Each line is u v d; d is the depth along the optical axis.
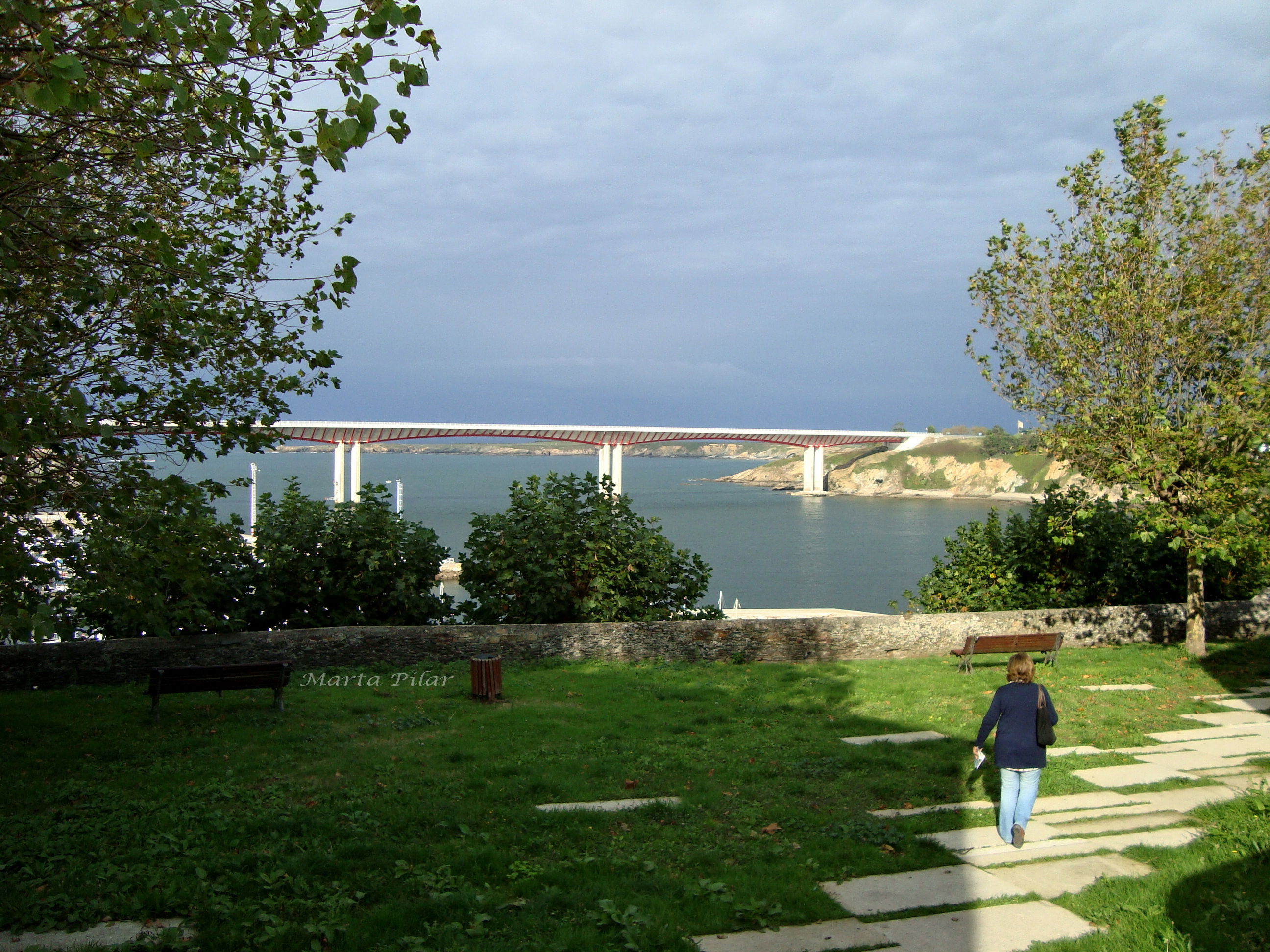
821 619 15.45
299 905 5.29
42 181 6.35
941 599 18.66
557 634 14.47
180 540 9.24
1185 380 14.83
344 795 7.50
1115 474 14.09
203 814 6.89
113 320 7.88
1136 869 6.16
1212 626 17.19
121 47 5.93
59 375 7.81
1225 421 13.21
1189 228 14.55
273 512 15.21
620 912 5.24
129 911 5.19
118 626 13.65
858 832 6.85
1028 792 6.71
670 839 6.68
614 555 15.84
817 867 6.12
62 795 7.32
